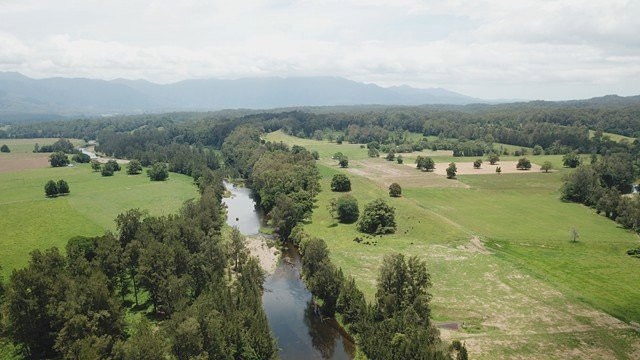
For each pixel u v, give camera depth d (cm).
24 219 14212
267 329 7731
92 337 6372
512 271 10962
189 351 6519
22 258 11038
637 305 9350
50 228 13375
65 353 6625
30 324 7019
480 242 13088
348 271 10956
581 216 16062
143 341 6162
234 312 7850
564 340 7969
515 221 15388
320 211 16550
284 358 8019
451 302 9444
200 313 6925
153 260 8638
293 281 11269
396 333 7338
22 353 7319
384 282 8425
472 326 8481
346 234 13950
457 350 7506
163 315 8775
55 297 7119
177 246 9075
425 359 6556
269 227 15812
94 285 7150
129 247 9319
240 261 11144
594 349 7719
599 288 10188
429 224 14400
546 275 10850
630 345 7844
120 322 7469
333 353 8219
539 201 18038
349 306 8894
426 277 8494
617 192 16625
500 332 8256
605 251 12544
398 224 14500
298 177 18912
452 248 12588
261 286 10700
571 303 9369
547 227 14712
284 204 14675
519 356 7488
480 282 10394
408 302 8050
